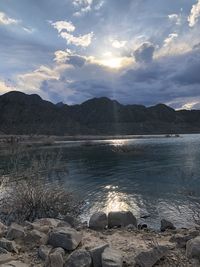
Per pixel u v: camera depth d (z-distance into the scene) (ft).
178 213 40.57
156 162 101.86
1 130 428.97
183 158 111.86
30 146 179.93
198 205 43.52
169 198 49.39
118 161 108.99
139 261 17.01
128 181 67.36
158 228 34.40
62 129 524.52
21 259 18.94
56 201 36.86
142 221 38.11
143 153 138.92
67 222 28.25
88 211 42.73
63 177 70.23
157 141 269.03
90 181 67.67
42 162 51.98
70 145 213.25
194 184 59.36
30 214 35.22
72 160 114.83
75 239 20.62
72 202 40.01
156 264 17.04
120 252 18.78
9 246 20.02
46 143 214.48
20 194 36.09
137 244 21.03
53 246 20.44
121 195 53.21
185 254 18.24
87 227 27.14
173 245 19.48
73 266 17.33
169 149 159.63
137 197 51.34
